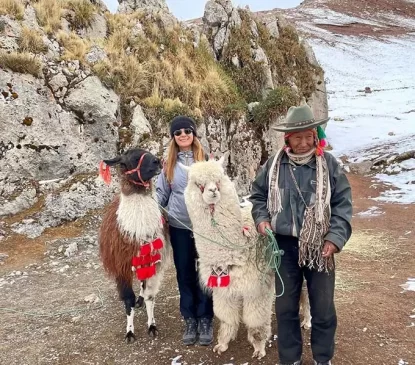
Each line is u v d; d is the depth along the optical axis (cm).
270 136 1059
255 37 1306
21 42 841
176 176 385
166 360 363
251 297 340
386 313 418
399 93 2606
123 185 380
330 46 3962
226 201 331
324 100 1543
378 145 1424
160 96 955
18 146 767
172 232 391
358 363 338
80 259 618
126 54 1016
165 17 1178
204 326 388
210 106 998
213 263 336
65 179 796
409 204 879
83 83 842
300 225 289
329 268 291
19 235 682
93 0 1147
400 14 5278
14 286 538
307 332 389
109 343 396
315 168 292
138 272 381
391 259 580
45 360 374
